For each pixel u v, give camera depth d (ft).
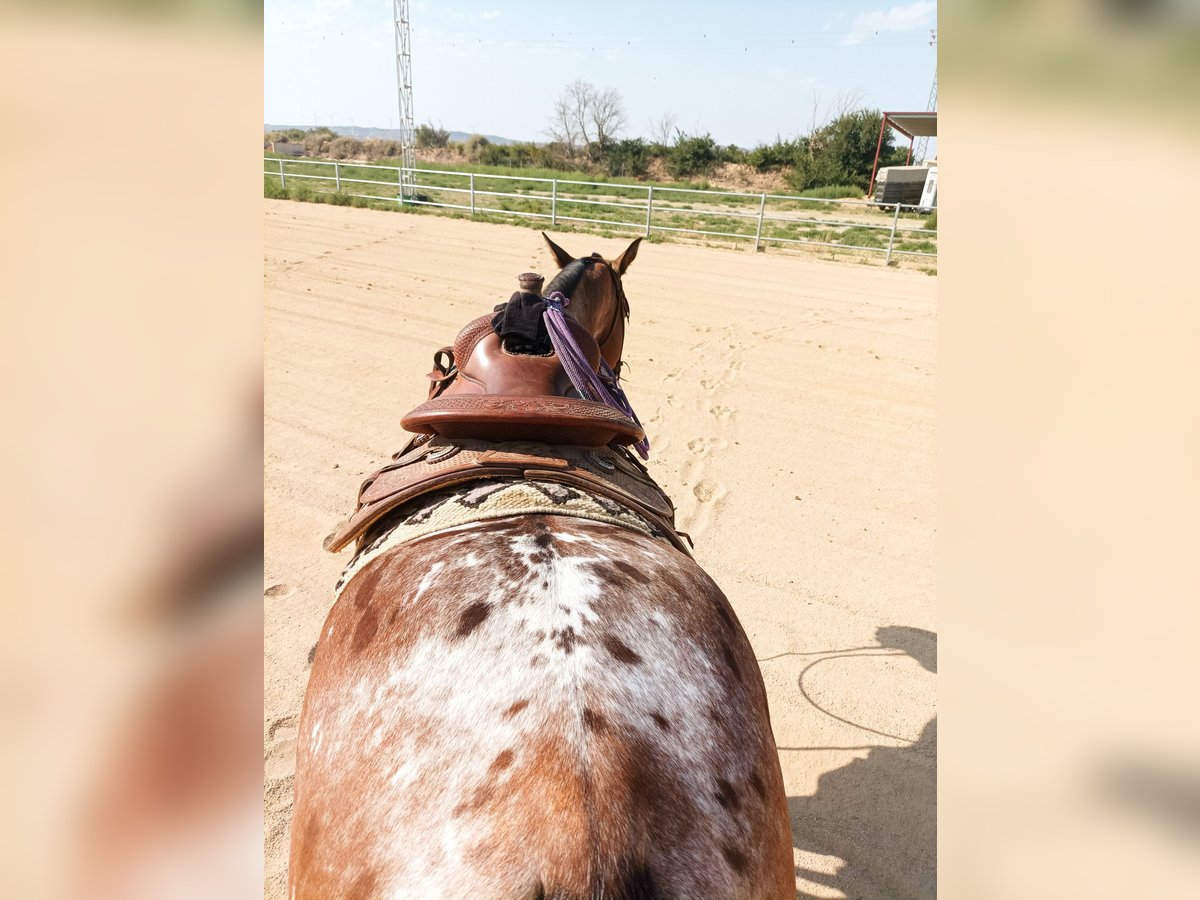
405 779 3.86
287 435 17.92
